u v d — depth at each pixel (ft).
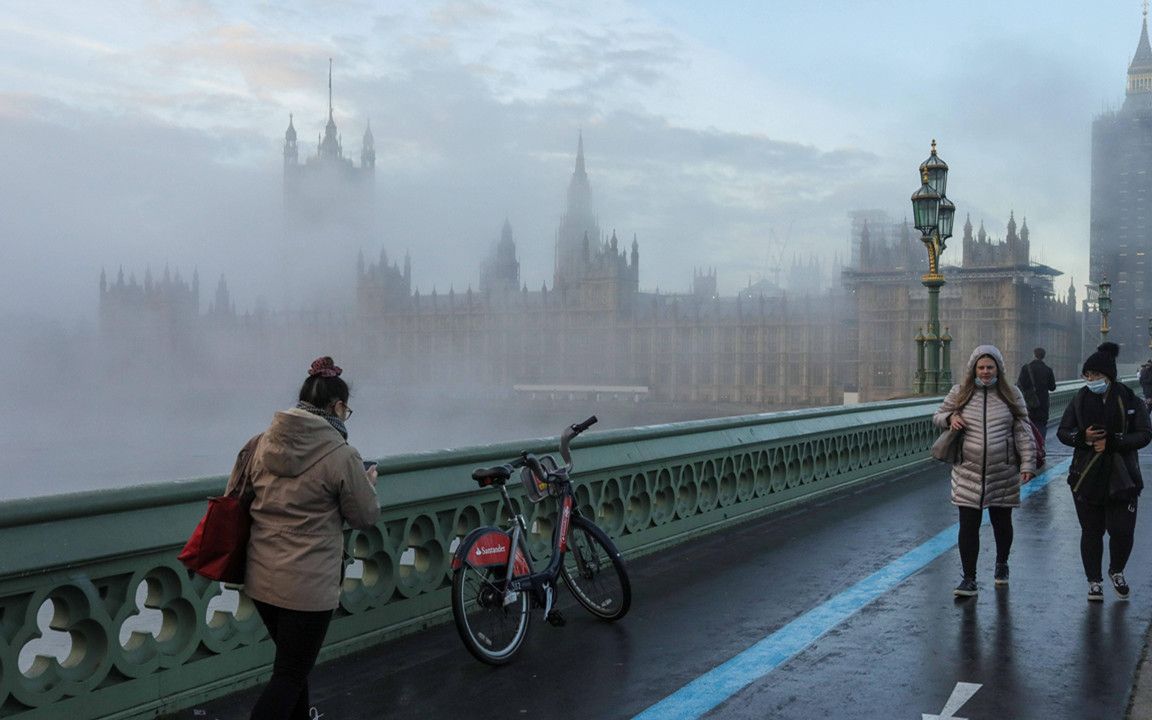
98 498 14.43
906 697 16.56
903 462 53.16
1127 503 23.47
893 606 22.93
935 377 63.98
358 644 19.16
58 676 14.10
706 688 17.07
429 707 16.20
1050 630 20.80
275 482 12.94
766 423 37.06
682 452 30.60
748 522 34.96
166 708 15.46
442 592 21.31
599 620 21.70
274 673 12.93
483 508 22.40
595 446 26.66
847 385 453.17
